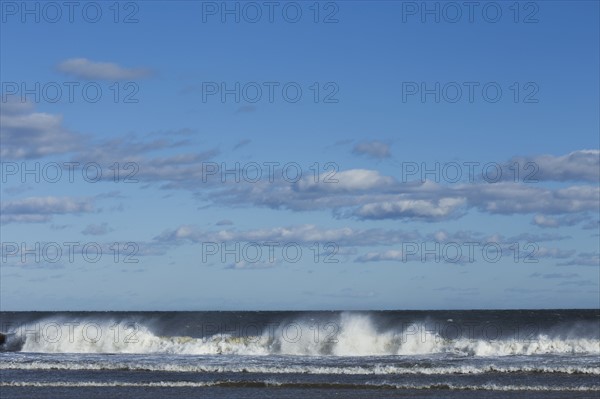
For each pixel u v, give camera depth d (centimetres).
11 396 3269
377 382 3553
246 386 3519
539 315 11350
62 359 4597
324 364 4166
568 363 4103
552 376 3691
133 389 3434
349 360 4416
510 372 3822
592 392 3253
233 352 5097
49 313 14538
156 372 3984
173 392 3353
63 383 3612
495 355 4706
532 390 3319
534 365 4003
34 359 4572
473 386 3412
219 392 3347
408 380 3612
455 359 4400
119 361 4397
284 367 4019
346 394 3269
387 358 4525
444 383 3494
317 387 3462
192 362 4375
